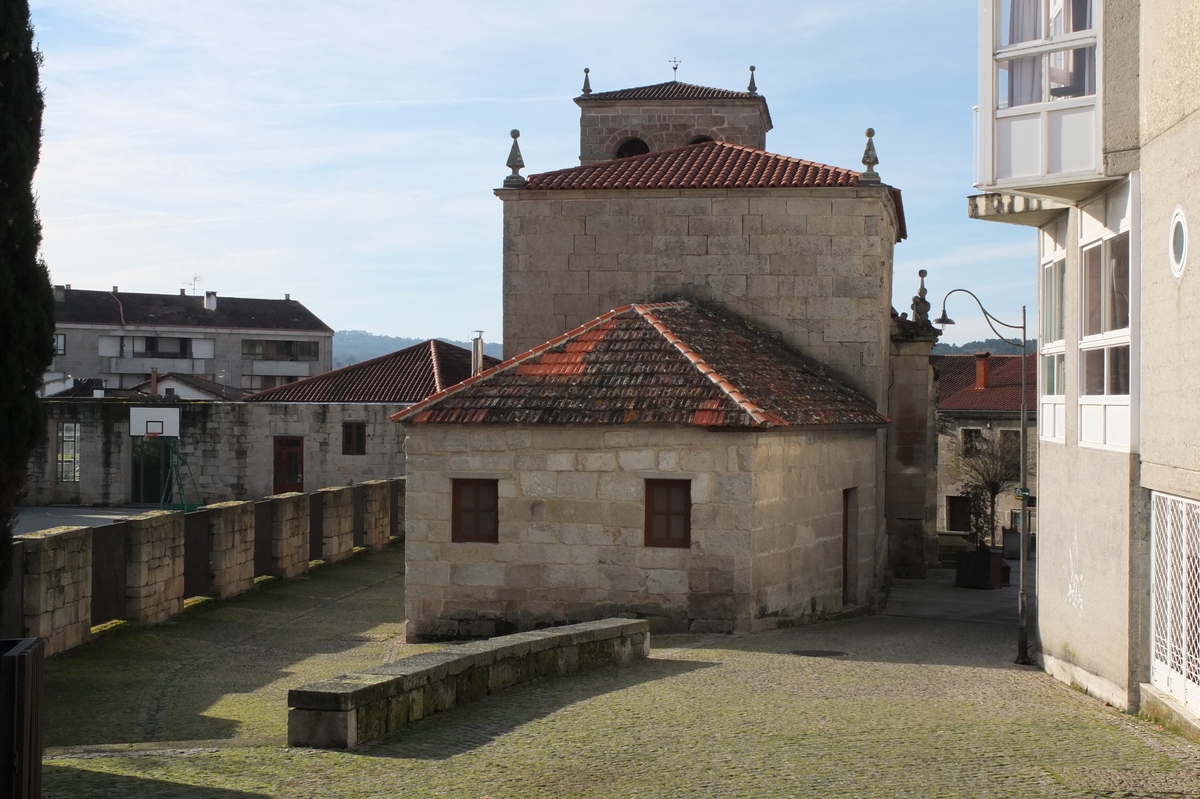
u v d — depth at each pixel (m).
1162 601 12.07
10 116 11.62
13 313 11.60
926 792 8.74
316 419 57.62
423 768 9.40
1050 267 16.47
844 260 25.86
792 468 20.78
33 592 17.50
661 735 10.86
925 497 31.30
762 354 24.50
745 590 19.20
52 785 8.49
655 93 36.88
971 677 15.37
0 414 11.55
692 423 19.20
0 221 11.58
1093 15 12.95
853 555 24.00
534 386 20.98
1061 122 13.23
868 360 25.78
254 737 12.73
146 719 14.16
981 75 13.84
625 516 19.75
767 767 9.58
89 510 57.22
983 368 65.69
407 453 20.78
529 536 20.20
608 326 22.67
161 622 21.64
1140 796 8.64
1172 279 11.44
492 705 12.33
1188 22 11.00
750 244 26.20
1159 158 11.84
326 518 31.77
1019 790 8.80
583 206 26.77
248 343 99.25
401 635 21.55
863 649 18.06
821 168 26.98
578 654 14.95
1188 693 11.26
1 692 6.77
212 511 24.38
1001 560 29.52
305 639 21.09
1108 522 13.28
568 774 9.29
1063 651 15.22
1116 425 13.12
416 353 61.22
